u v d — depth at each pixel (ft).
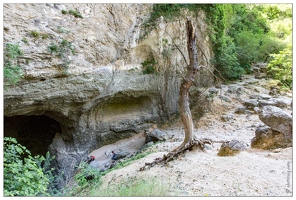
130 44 37.35
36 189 17.20
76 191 22.02
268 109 25.58
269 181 17.44
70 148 37.22
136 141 40.24
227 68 46.50
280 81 46.68
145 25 38.81
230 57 45.34
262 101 39.40
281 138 24.27
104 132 39.42
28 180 16.74
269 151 24.03
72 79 30.71
